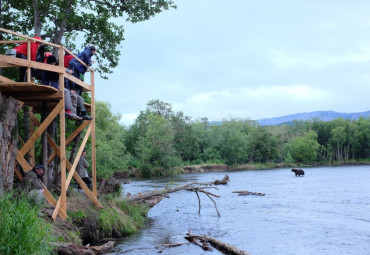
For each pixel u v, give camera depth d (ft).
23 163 30.27
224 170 274.36
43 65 29.66
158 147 236.63
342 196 89.76
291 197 88.43
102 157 142.61
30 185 29.45
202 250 35.73
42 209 29.37
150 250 34.81
